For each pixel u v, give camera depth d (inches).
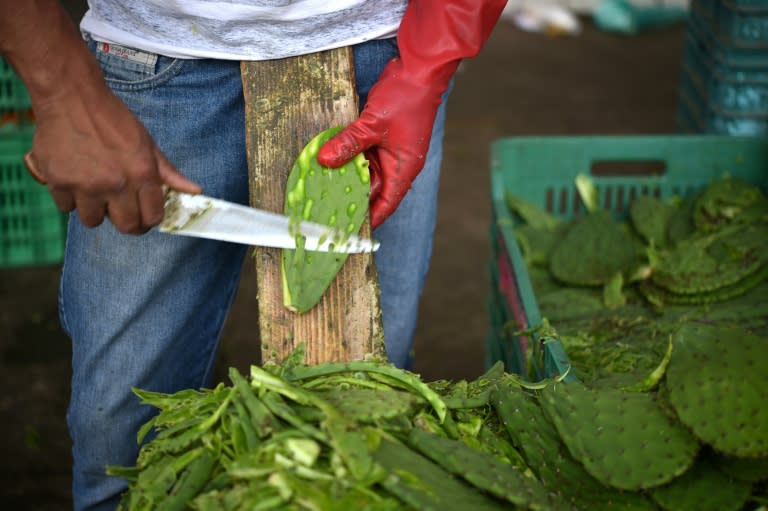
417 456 46.1
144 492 46.5
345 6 57.0
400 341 75.4
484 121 201.0
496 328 91.0
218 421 48.6
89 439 63.7
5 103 126.3
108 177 45.9
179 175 48.0
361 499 42.8
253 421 46.5
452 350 123.0
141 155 46.2
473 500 44.4
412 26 57.5
